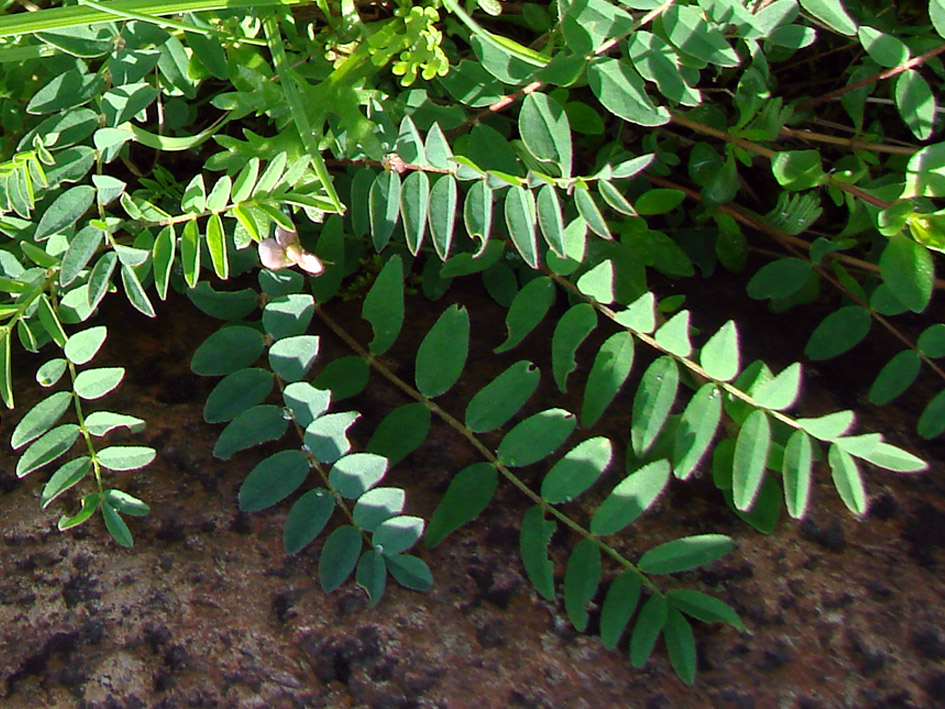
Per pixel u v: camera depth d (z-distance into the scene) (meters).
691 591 0.26
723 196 0.31
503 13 0.33
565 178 0.26
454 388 0.29
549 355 0.30
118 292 0.30
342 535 0.26
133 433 0.28
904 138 0.35
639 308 0.26
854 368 0.30
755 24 0.26
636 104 0.26
